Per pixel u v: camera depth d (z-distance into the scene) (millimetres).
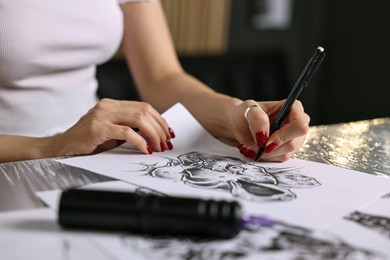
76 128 606
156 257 327
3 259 320
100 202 355
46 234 354
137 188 453
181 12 1721
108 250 334
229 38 2010
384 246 354
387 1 1881
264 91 1614
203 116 714
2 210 393
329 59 2107
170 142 604
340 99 2098
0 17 790
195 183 475
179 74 915
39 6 818
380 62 1934
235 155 591
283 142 556
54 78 886
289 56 2133
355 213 413
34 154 598
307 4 2107
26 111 855
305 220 392
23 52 810
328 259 331
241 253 334
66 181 469
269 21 2086
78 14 868
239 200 431
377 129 756
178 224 347
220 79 1505
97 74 1290
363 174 525
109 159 550
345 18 2025
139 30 969
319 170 536
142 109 619
